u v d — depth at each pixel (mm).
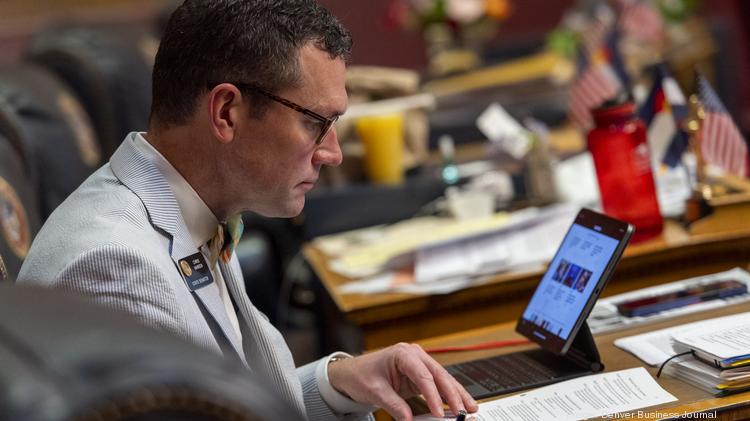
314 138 1674
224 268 1856
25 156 2801
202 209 1706
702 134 2750
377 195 3672
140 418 417
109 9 6340
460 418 1640
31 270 1578
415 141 3969
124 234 1565
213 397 426
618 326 2115
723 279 2309
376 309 2604
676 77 5621
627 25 5262
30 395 411
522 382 1873
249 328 1861
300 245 3824
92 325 458
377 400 1743
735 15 6441
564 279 2016
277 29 1612
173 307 1538
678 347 1866
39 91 3254
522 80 4809
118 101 3996
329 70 1654
